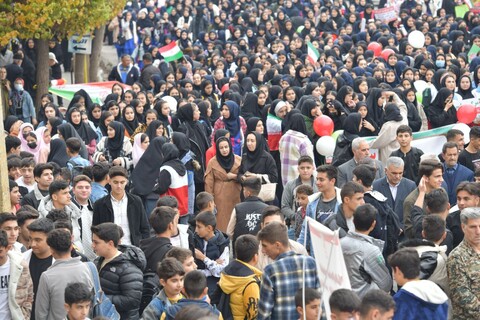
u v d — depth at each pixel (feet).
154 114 77.82
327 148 74.23
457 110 83.97
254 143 67.62
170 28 173.37
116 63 166.61
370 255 42.42
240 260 41.45
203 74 112.68
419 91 99.81
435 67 121.19
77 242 51.60
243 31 163.94
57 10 100.07
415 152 64.23
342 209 48.32
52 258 42.75
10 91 101.45
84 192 52.60
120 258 42.42
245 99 90.27
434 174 51.19
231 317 41.29
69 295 36.09
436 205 46.70
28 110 101.45
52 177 56.03
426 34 147.43
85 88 106.93
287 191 59.11
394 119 72.23
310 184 58.70
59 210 47.09
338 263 32.91
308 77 113.29
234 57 135.23
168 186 62.75
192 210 64.75
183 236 48.06
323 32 164.86
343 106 84.99
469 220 40.60
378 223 48.34
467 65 123.34
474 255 40.86
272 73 114.62
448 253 46.19
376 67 114.62
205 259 48.44
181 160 66.08
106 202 52.11
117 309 41.88
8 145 67.56
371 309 32.48
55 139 68.54
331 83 94.32
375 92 82.74
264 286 38.47
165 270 38.45
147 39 163.73
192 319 28.96
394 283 47.42
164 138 66.18
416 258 37.17
